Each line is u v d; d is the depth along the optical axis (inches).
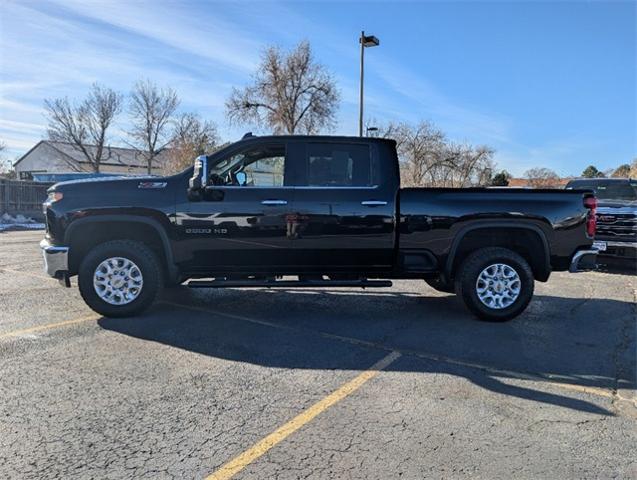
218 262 221.3
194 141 1771.7
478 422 132.0
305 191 219.5
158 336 199.6
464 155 1721.2
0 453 113.2
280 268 224.2
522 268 227.3
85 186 217.0
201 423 128.6
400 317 238.2
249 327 215.8
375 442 120.7
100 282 218.7
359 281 227.3
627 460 115.0
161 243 227.6
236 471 107.9
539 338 208.1
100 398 142.3
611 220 387.2
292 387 152.6
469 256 230.5
